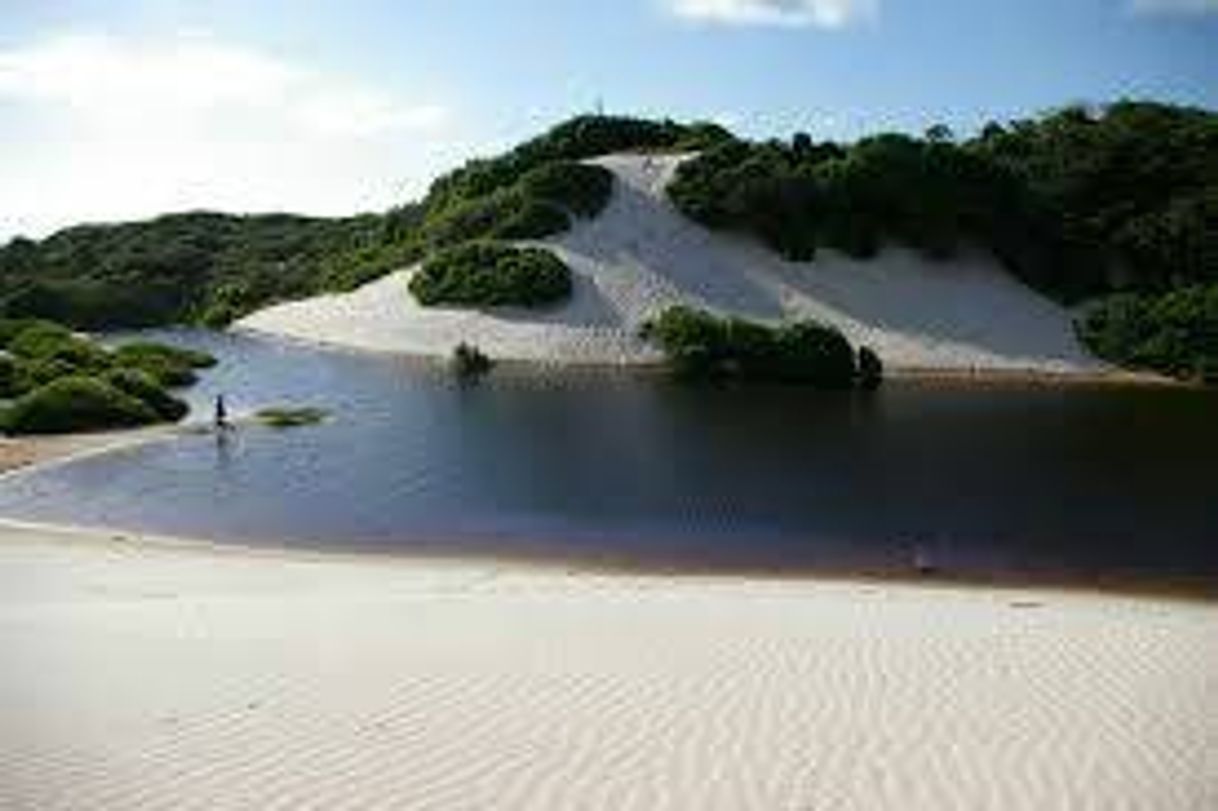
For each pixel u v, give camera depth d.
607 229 106.31
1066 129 119.12
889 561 33.88
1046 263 105.62
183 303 146.38
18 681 15.91
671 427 59.62
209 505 40.06
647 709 14.74
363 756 13.12
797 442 55.59
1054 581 31.62
